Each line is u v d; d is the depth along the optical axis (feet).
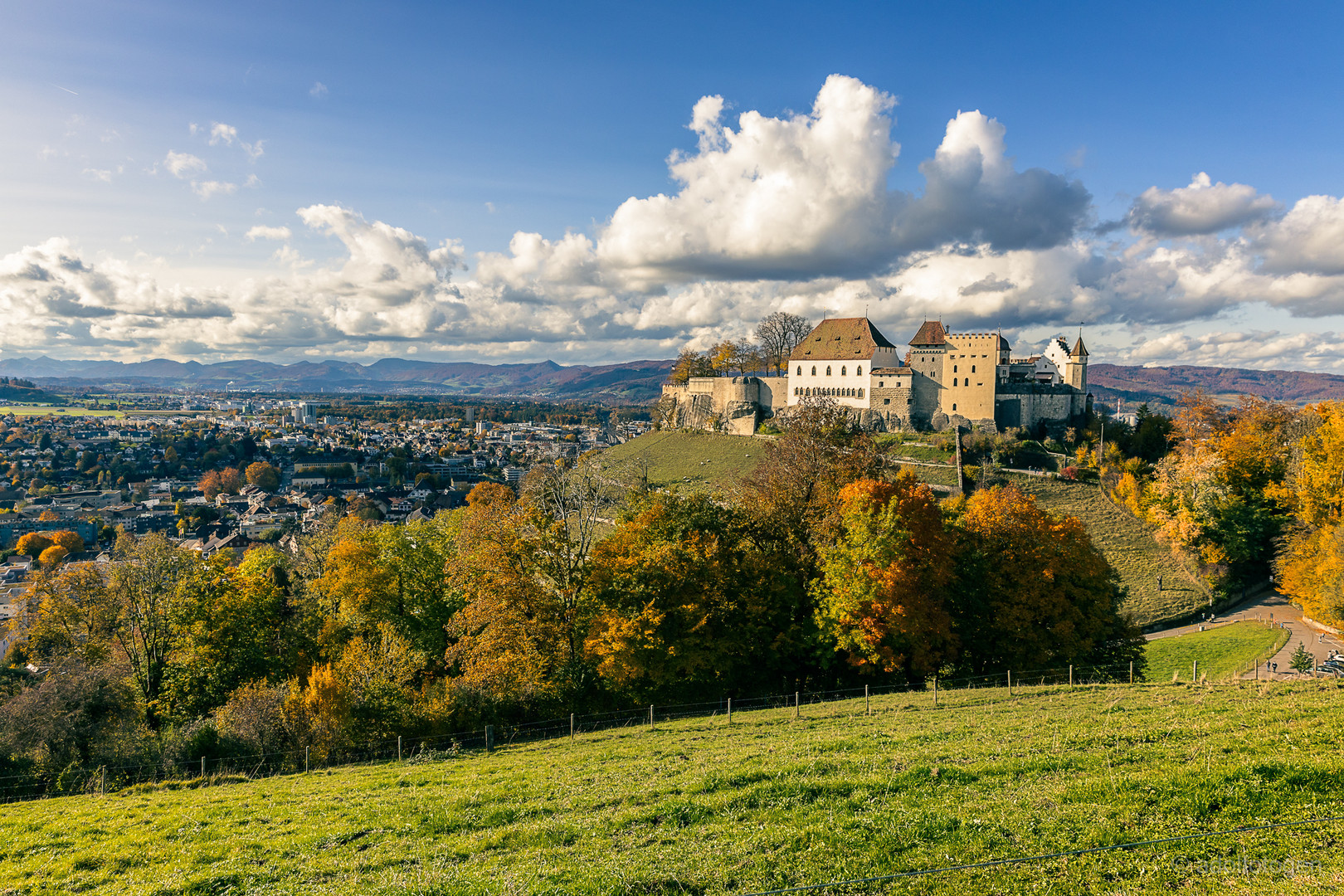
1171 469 321.11
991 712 101.19
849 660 139.44
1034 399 440.04
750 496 185.26
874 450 194.08
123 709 133.80
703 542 152.35
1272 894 38.42
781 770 68.74
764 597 147.84
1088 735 72.95
